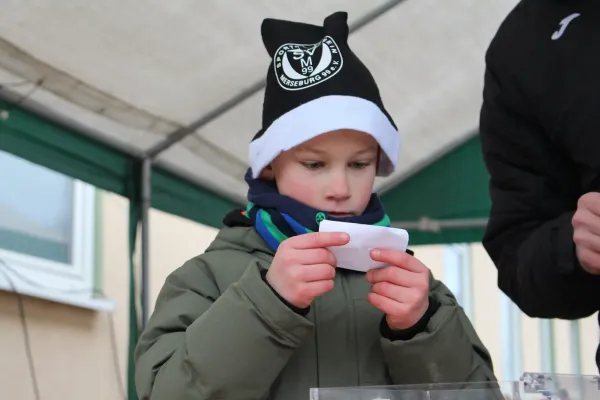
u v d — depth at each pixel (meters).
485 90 1.23
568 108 1.05
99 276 2.86
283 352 0.84
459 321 0.92
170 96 2.10
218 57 2.00
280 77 1.06
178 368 0.85
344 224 0.85
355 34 2.27
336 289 1.00
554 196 1.18
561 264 1.05
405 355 0.88
